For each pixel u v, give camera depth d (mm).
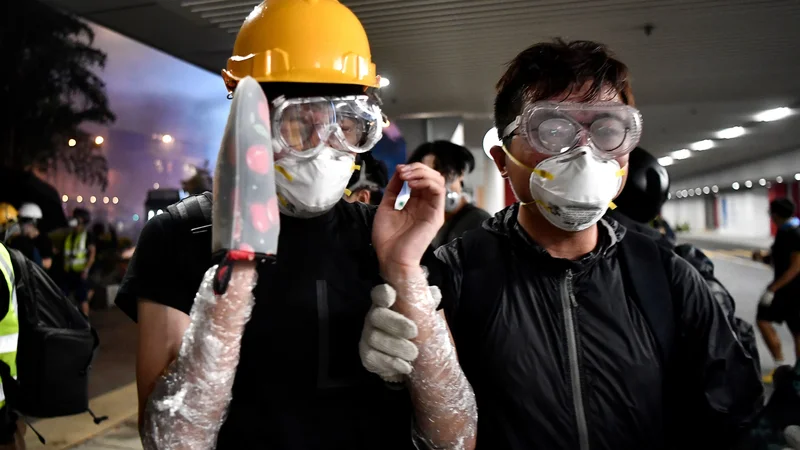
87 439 3836
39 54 11938
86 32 12164
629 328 1276
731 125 11984
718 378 1269
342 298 1146
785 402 1140
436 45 5176
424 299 1050
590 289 1312
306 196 1077
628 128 1271
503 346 1279
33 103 12258
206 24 4684
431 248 1379
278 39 1091
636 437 1236
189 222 1134
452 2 4234
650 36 5055
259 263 983
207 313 940
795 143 16609
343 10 1159
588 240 1369
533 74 1336
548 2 4258
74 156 18125
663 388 1275
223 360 941
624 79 1343
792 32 4996
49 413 2148
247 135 926
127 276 1107
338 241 1196
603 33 4969
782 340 6125
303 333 1107
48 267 7129
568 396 1252
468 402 1126
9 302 1998
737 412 1250
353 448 1103
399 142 8766
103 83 13602
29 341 2123
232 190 909
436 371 1058
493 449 1267
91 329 2268
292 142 1068
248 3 4223
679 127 12258
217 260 915
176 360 981
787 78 6863
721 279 12062
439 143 3117
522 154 1336
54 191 11000
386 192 1122
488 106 8000
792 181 26984
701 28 4891
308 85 1096
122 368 5719
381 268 1086
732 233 40500
